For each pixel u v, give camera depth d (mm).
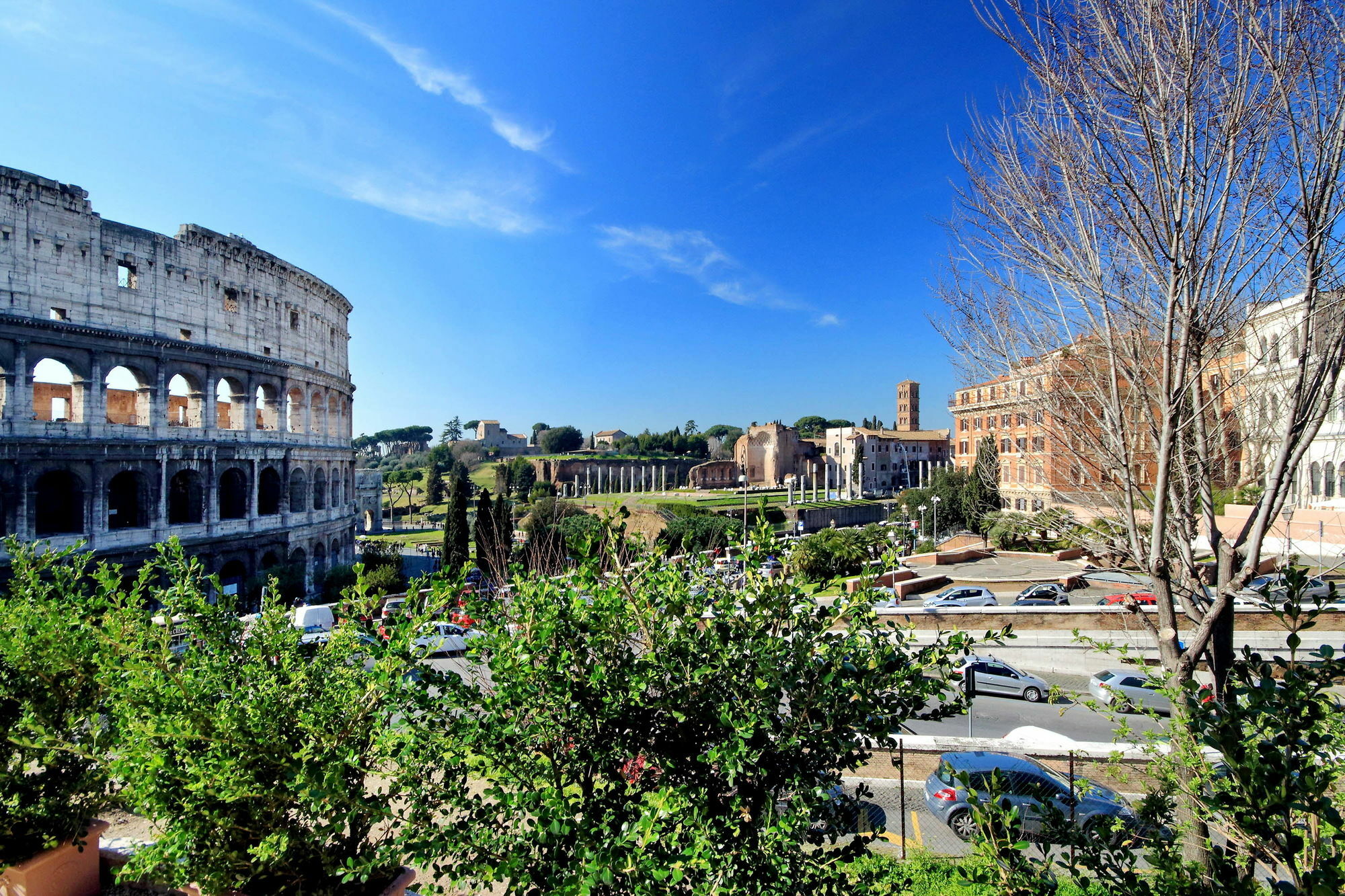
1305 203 9000
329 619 32562
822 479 179000
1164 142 9414
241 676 11195
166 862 10055
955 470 87375
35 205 39469
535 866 7539
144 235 44844
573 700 8133
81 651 11922
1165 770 8820
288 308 56969
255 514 52062
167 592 12469
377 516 127438
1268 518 10070
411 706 8531
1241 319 11008
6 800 11500
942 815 16391
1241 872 7852
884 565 8930
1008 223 11953
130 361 44031
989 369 13703
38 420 39469
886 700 8156
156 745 10070
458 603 10211
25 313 38906
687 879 7195
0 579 37156
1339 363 9469
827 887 8023
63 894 11789
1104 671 29266
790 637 8844
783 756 8180
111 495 49562
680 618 8961
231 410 57094
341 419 67062
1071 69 10125
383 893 10531
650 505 107188
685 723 8297
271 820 10047
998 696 29734
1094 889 12688
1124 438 11695
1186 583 11422
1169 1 9188
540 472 176250
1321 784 5754
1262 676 6719
